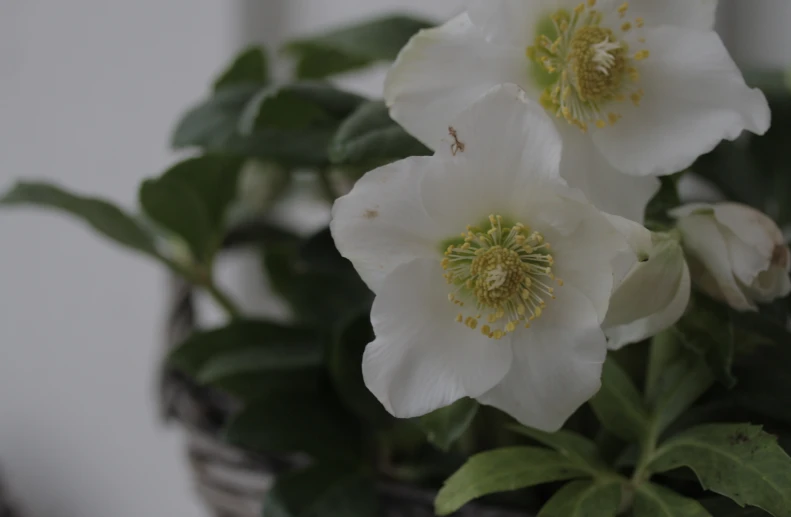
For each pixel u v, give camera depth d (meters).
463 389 0.35
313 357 0.45
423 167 0.34
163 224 0.48
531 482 0.36
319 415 0.43
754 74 0.48
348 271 0.46
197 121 0.44
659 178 0.39
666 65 0.37
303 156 0.43
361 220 0.35
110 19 0.70
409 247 0.35
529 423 0.35
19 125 0.73
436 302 0.35
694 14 0.37
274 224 0.56
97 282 0.73
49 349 0.76
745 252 0.36
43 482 0.76
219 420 0.46
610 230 0.34
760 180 0.50
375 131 0.39
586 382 0.35
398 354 0.35
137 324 0.72
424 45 0.36
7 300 0.76
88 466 0.76
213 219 0.49
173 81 0.70
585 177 0.37
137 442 0.74
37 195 0.46
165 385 0.47
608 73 0.37
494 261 0.35
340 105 0.44
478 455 0.37
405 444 0.43
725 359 0.37
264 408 0.43
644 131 0.37
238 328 0.46
